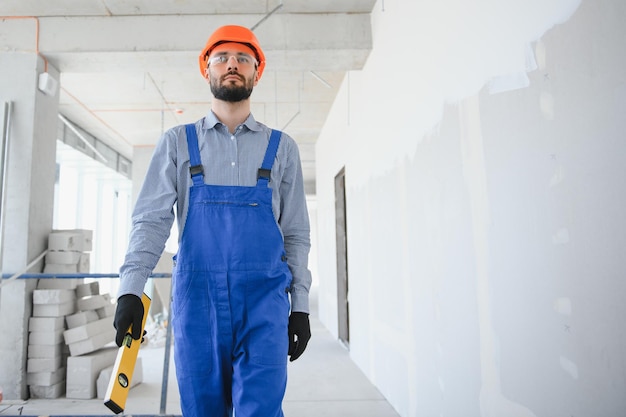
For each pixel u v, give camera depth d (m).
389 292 2.81
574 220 1.03
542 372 1.16
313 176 10.65
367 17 3.25
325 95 4.95
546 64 1.12
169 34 3.21
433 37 1.95
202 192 1.12
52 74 3.38
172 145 1.16
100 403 2.88
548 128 1.12
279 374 1.07
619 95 0.88
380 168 3.00
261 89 4.75
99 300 3.33
